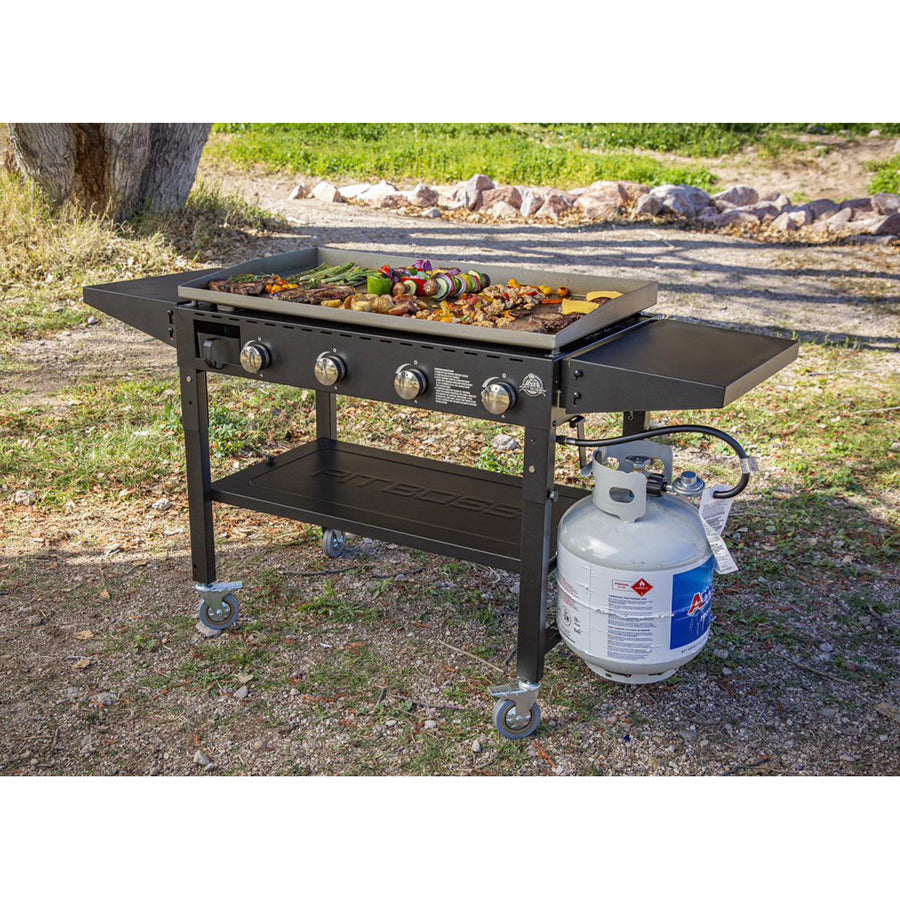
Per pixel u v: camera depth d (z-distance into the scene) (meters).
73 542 4.30
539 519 2.95
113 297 3.62
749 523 4.45
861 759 3.02
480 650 3.58
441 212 11.29
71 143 8.52
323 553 4.25
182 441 5.20
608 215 11.20
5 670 3.44
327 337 3.18
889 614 3.78
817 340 7.24
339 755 3.04
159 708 3.26
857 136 13.85
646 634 3.03
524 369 2.84
